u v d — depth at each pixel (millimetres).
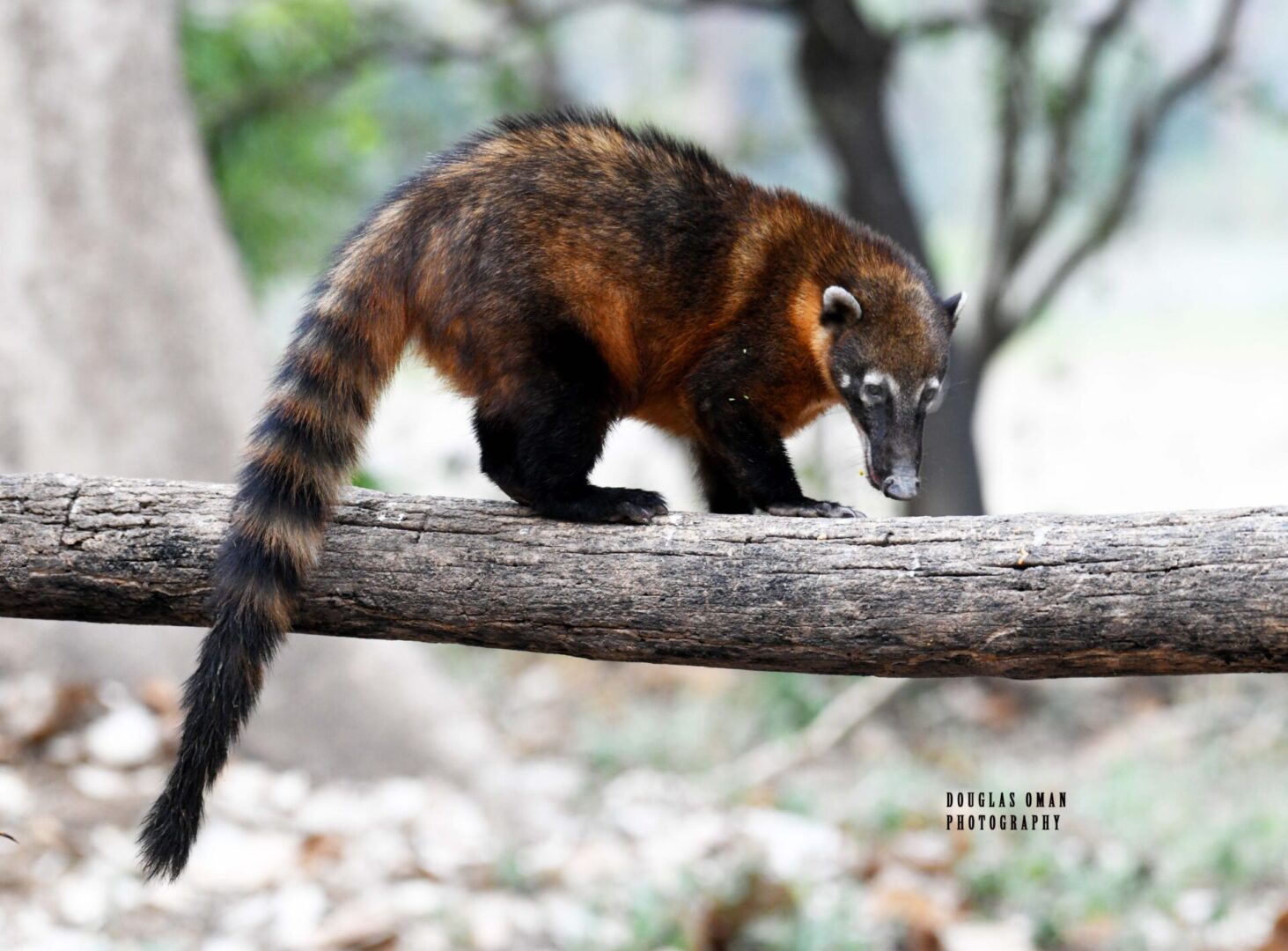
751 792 13430
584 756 15258
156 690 11766
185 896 9766
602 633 5887
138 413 12102
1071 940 10312
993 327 16875
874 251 7855
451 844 11234
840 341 7461
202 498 6258
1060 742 16219
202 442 12305
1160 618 5270
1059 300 21078
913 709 17047
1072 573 5383
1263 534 5242
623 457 20344
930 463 16344
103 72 12195
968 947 9797
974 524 5625
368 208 7223
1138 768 13961
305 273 18438
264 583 5941
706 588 5773
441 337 6789
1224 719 16203
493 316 6668
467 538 6078
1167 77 17453
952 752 15344
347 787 12273
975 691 17359
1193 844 11734
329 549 6133
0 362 11805
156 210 12359
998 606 5441
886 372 7504
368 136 17953
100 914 9328
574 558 5941
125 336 12109
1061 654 5410
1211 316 34906
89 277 12047
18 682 11734
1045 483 23609
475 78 19281
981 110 21359
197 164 12789
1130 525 5422
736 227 7387
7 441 11789
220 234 12875
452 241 6723
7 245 11891
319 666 12414
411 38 17875
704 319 7258
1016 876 11086
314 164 17922
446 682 13500
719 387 7301
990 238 17031
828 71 16516
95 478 6359
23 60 11992
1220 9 16359
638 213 7020
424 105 20281
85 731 11336
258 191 17328
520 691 17953
